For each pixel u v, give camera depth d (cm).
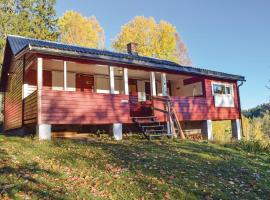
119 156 1034
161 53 4178
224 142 1669
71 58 1538
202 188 802
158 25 4269
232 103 2331
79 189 727
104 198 694
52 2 3875
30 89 1811
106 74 2148
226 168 1041
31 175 775
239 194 805
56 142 1223
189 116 1983
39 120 1353
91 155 1028
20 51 1511
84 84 2084
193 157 1136
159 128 1747
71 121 1443
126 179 818
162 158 1059
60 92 1430
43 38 3631
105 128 1727
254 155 1401
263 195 830
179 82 2406
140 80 2392
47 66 1834
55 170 846
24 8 3656
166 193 746
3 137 1346
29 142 1193
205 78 2177
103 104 1565
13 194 641
